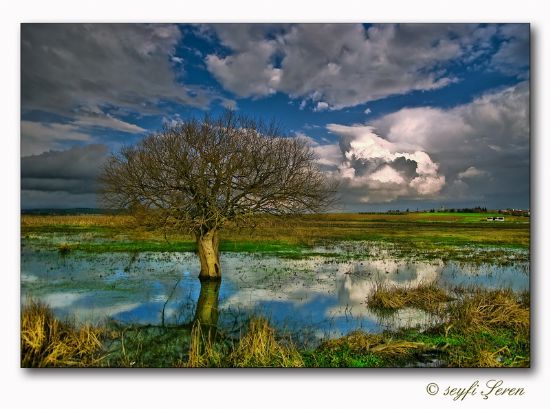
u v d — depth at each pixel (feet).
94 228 104.88
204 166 50.39
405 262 74.08
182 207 52.26
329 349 30.68
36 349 28.35
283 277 59.47
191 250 85.05
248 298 47.14
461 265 71.00
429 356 29.99
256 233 58.59
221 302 45.29
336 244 103.24
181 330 36.04
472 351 30.55
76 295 46.42
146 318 39.17
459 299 45.70
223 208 53.11
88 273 58.34
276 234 59.11
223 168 51.75
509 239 113.60
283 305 44.21
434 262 74.23
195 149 51.72
